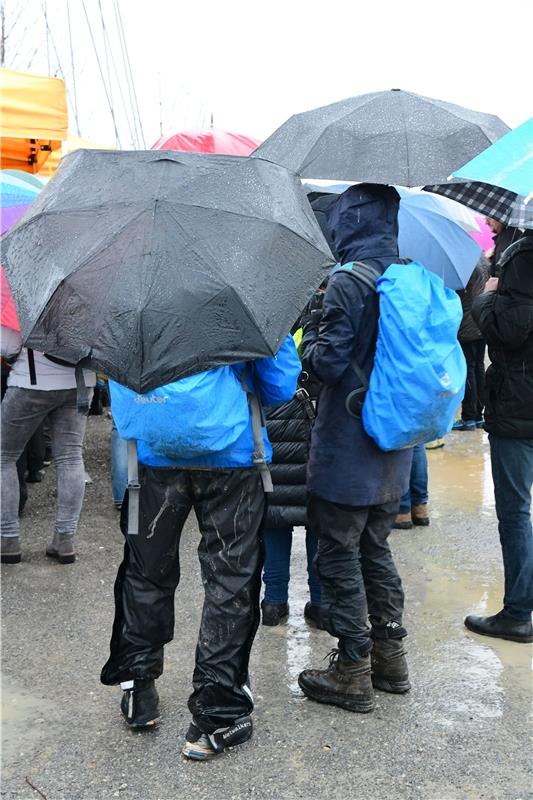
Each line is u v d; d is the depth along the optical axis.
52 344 2.64
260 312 2.64
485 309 3.83
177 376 2.60
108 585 4.67
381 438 3.14
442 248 4.66
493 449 3.93
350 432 3.22
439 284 3.19
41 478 6.68
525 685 3.60
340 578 3.31
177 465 2.92
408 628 4.14
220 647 3.03
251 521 3.02
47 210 2.82
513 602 4.00
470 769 3.01
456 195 3.76
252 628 3.07
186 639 4.01
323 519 3.30
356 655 3.33
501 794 2.88
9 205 4.52
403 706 3.42
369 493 3.23
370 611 3.50
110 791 2.90
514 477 3.89
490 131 3.60
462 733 3.23
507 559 3.99
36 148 7.26
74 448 4.93
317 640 4.02
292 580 4.77
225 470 2.94
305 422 3.83
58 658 3.83
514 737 3.21
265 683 3.60
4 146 7.14
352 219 3.32
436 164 3.34
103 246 2.66
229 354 2.62
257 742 3.17
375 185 3.31
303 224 2.87
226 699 3.04
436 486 6.76
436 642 4.00
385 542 3.48
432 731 3.24
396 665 3.48
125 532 3.15
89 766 3.04
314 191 4.56
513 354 3.80
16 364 4.67
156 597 3.12
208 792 2.89
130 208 2.72
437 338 3.10
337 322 3.14
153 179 2.81
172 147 6.79
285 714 3.36
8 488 4.87
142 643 3.14
